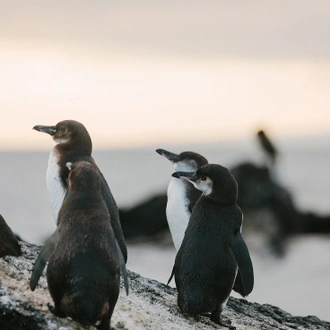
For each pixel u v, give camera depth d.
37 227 53.50
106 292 9.30
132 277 13.97
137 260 38.22
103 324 9.55
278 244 43.34
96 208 9.79
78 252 9.33
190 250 12.20
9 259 11.79
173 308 12.30
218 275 12.03
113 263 9.43
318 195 79.19
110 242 9.59
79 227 9.54
